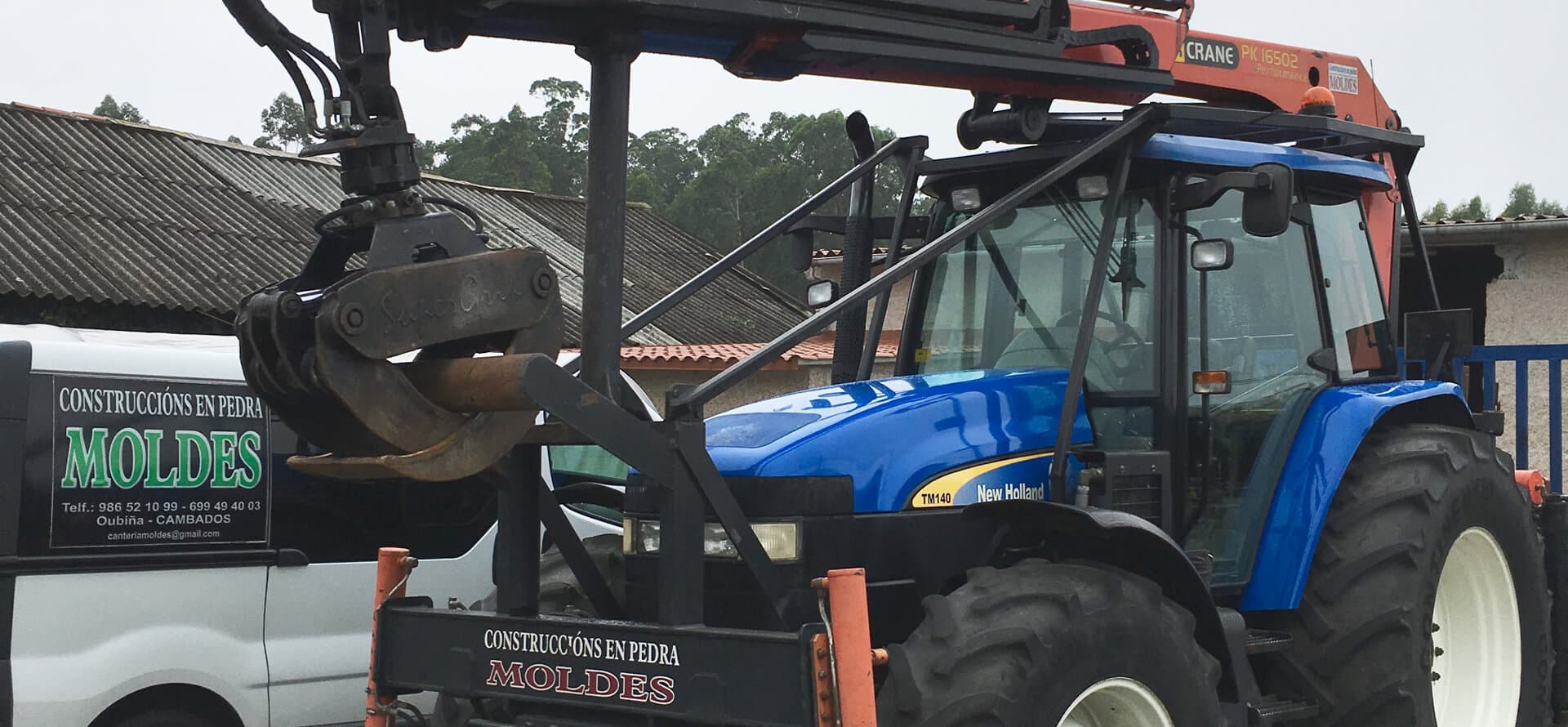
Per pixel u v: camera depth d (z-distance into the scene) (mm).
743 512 4273
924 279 5551
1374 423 5465
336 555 6027
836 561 4262
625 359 16828
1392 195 6301
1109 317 5070
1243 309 5324
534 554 4352
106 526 5305
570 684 3986
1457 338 6141
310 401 3623
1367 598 5082
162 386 5539
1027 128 5027
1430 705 5102
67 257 14766
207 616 5578
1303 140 6043
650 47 4328
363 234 3797
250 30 3580
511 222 21875
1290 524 5145
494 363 3584
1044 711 3855
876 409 4551
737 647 3666
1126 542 4387
